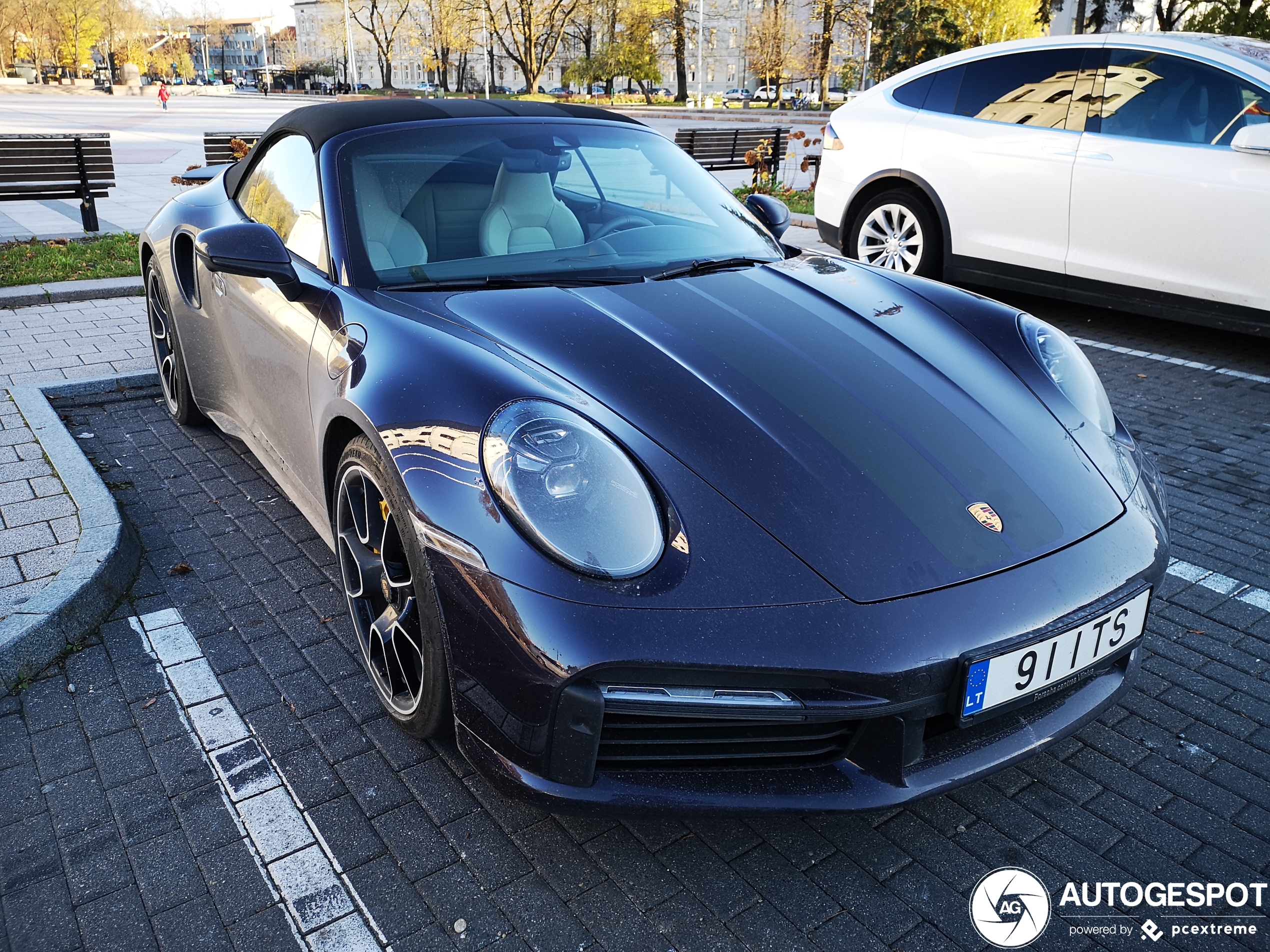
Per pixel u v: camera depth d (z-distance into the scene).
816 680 1.60
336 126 2.80
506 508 1.68
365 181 2.61
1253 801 2.08
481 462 1.74
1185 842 1.96
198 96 70.19
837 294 2.56
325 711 2.28
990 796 2.08
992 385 2.23
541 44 58.22
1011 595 1.73
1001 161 5.60
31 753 2.12
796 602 1.63
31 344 5.00
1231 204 4.74
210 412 3.58
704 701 1.60
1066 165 5.32
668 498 1.72
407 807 1.98
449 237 2.55
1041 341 2.46
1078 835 1.97
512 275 2.47
